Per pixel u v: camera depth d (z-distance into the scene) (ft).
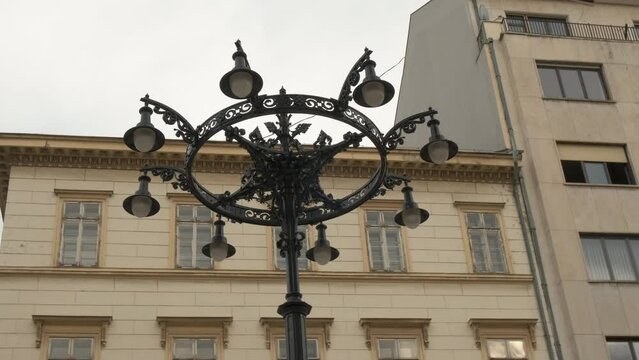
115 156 73.41
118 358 64.64
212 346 66.69
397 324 70.18
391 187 42.01
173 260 70.03
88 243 69.72
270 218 40.40
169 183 73.56
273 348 67.31
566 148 83.76
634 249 79.00
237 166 75.77
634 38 94.94
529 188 80.53
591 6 98.22
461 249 75.92
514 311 73.05
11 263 67.26
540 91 86.43
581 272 75.66
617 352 72.74
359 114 38.24
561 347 71.97
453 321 71.51
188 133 37.27
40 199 70.69
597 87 89.10
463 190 79.46
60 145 72.13
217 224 45.29
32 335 64.34
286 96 36.99
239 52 36.96
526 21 95.96
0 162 72.18
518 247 77.10
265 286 69.97
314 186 40.55
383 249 74.74
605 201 80.64
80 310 65.98
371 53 38.09
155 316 66.85
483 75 90.17
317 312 69.67
